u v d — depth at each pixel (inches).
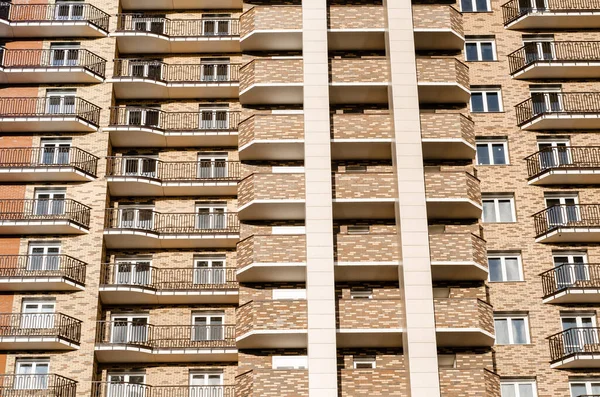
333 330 1412.4
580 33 1740.9
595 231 1517.0
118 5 1804.9
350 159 1621.6
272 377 1380.4
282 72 1642.5
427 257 1459.2
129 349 1486.2
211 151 1724.9
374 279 1513.3
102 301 1560.0
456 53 1715.1
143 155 1715.1
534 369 1440.7
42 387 1467.8
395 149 1552.7
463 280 1508.4
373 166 1619.1
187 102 1759.4
